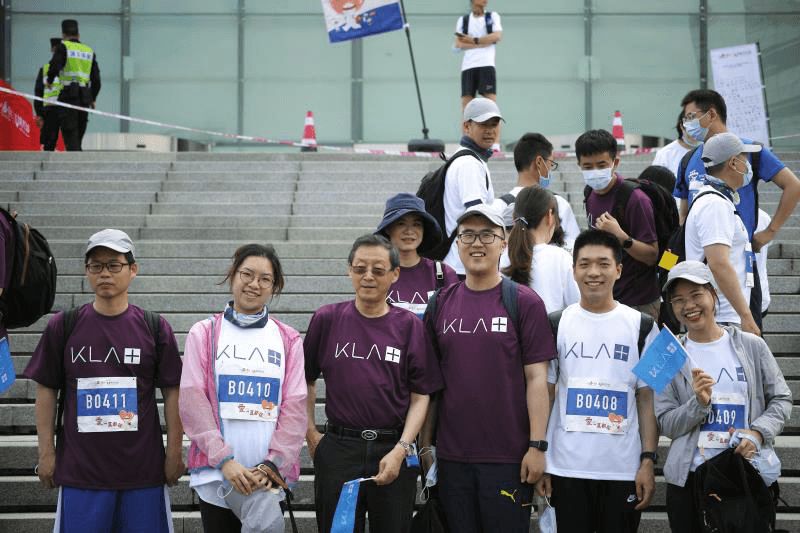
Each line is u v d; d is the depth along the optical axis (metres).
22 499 6.66
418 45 19.98
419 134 19.97
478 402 5.45
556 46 20.00
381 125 20.00
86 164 12.24
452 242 6.99
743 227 6.31
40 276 5.95
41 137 14.03
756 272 6.49
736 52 13.38
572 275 6.00
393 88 20.00
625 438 5.50
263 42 20.02
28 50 19.78
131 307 5.78
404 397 5.54
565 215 7.03
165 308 8.74
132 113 19.95
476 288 5.63
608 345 5.56
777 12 19.64
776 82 19.53
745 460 5.38
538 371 5.48
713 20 19.86
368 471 5.45
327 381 5.60
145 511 5.62
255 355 5.52
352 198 11.66
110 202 11.39
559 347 5.62
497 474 5.41
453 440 5.49
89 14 19.91
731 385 5.52
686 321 5.59
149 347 5.69
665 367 5.27
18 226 5.94
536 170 7.11
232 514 5.51
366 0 12.88
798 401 7.53
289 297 8.73
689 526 5.55
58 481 5.59
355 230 10.47
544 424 5.43
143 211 11.18
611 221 6.70
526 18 19.98
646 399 5.58
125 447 5.61
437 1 19.95
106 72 19.94
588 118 19.92
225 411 5.44
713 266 6.10
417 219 6.35
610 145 6.80
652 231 6.75
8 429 7.39
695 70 19.89
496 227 5.57
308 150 16.56
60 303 8.81
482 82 14.16
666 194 6.88
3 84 14.03
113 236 5.71
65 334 5.68
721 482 5.35
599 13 19.94
